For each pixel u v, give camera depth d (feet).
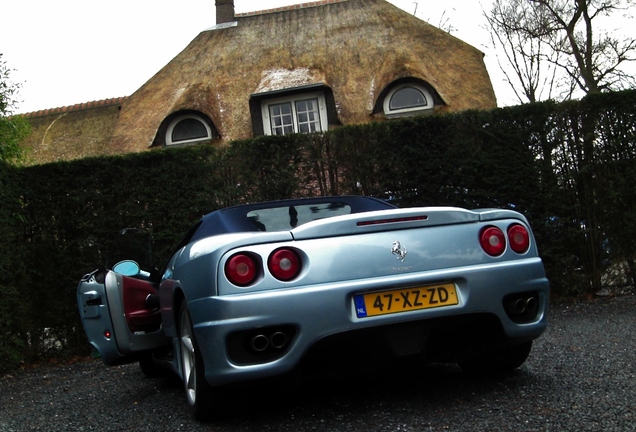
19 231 25.81
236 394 11.32
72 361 25.77
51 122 75.20
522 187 26.30
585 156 26.58
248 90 59.77
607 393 11.50
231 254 10.55
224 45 65.87
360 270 10.68
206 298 10.58
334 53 61.36
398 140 26.66
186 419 12.46
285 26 67.05
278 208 13.56
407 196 26.53
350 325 10.44
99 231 26.43
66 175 26.66
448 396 12.07
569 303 25.85
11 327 24.88
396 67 56.18
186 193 26.68
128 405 15.08
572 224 26.48
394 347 10.80
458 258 11.21
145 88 63.67
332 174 26.76
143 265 17.63
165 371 19.27
